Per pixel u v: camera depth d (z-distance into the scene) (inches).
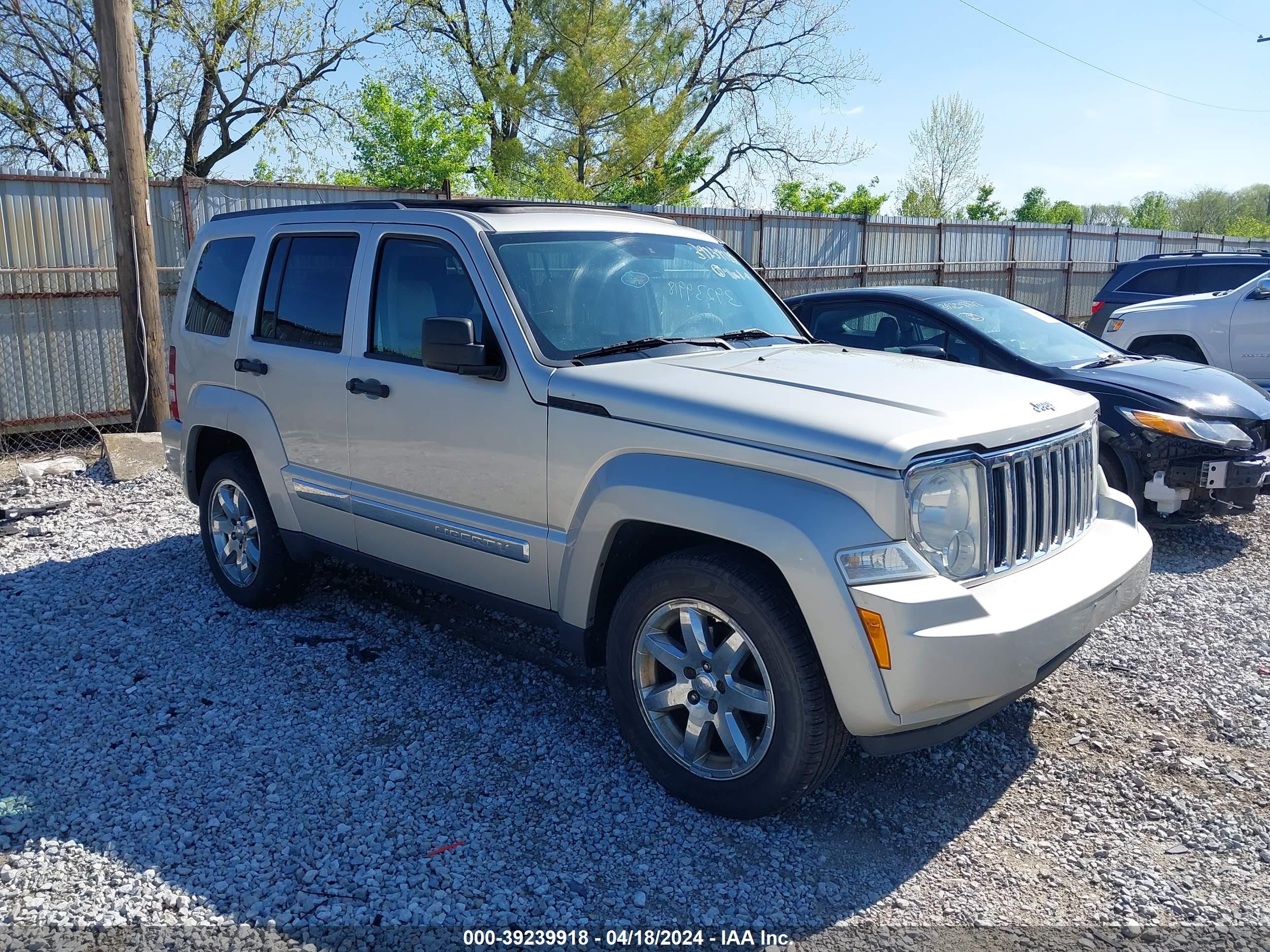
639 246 177.0
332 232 185.8
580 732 156.9
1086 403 149.3
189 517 283.3
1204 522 282.5
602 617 147.6
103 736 153.8
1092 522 151.4
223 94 1011.3
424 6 1108.5
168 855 122.6
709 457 127.6
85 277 401.1
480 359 145.4
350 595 218.1
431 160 806.5
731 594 124.3
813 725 121.0
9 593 219.6
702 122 1310.3
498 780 141.9
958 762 149.0
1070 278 945.5
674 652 133.6
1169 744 153.6
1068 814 135.5
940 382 141.8
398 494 170.2
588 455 139.6
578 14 944.9
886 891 118.3
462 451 156.9
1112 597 137.5
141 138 353.4
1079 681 176.7
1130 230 1001.5
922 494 118.2
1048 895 117.8
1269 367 395.9
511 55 1044.5
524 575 152.2
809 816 134.5
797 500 119.3
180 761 146.1
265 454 194.5
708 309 175.9
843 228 724.0
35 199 386.0
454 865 121.4
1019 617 120.5
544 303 155.2
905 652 113.3
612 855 124.3
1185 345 423.2
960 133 1600.6
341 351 178.1
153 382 361.7
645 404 133.4
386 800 135.9
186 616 205.8
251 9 949.2
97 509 291.6
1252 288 400.8
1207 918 113.3
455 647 189.9
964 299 295.6
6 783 139.5
